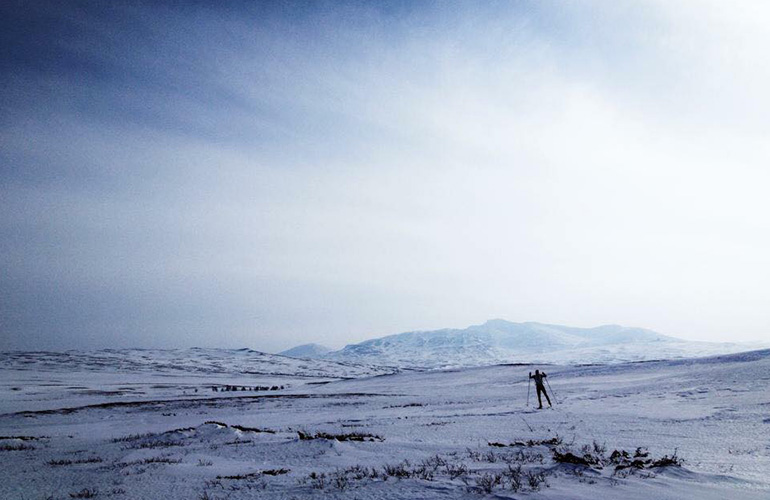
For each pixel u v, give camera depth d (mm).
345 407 33562
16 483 10523
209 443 16109
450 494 5941
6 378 110062
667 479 6320
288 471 9461
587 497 5340
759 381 24047
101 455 15562
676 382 29188
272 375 160125
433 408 27188
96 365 177750
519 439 12156
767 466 7375
